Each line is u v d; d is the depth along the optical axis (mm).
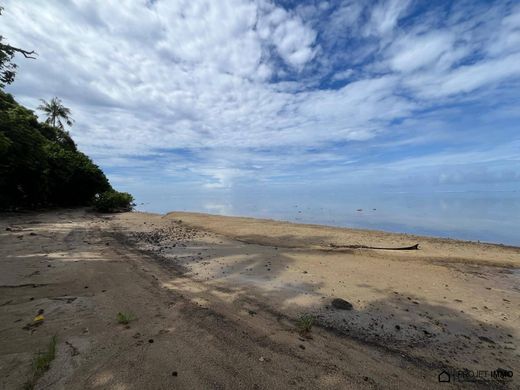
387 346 3752
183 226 15953
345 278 6570
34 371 2957
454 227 18891
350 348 3672
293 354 3482
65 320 4148
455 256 9086
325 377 3064
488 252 9906
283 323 4316
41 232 12156
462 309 4996
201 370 3104
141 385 2822
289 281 6277
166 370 3072
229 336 3867
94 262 7449
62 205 30844
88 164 32719
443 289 6016
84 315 4336
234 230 14055
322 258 8531
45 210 25109
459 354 3627
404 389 2930
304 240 11570
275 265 7613
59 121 43062
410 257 8828
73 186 30781
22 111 24141
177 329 4020
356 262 8125
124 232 13406
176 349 3496
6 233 11531
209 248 9844
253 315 4555
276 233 13164
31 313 4340
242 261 8016
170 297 5262
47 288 5430
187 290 5660
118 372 3006
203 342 3688
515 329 4328
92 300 4934
